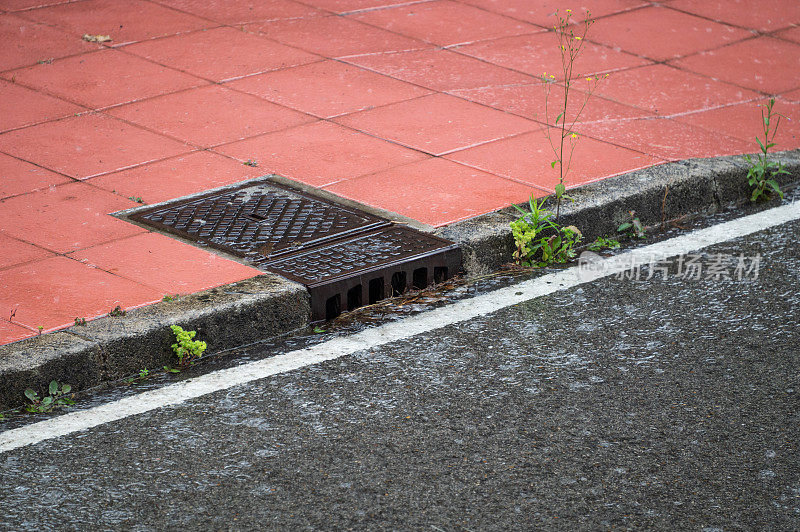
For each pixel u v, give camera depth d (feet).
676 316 25.57
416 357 23.45
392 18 46.88
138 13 46.03
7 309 23.73
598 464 19.60
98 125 35.04
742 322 25.34
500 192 30.89
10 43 41.96
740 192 33.19
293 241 27.55
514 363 23.24
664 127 36.60
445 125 35.86
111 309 23.79
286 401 21.57
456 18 47.24
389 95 38.34
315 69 40.60
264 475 19.03
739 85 41.19
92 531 17.43
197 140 34.12
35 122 35.09
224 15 46.29
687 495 18.78
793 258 28.96
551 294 26.71
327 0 48.93
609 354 23.71
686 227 31.32
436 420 20.94
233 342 24.07
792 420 21.25
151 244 27.32
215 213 29.19
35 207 29.32
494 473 19.22
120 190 30.55
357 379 22.47
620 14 48.91
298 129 35.17
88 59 40.68
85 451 19.69
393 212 29.48
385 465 19.39
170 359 23.24
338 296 25.53
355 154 33.37
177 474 19.01
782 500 18.71
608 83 40.55
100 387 22.25
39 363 21.42
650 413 21.36
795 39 46.78
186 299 24.23
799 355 23.85
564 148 34.30
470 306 26.07
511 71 41.22
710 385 22.50
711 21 48.55
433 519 17.89
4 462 19.25
